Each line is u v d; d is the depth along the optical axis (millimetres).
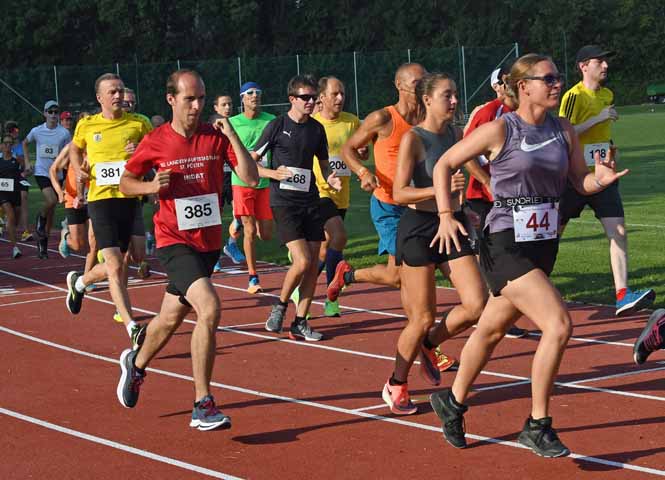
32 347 10367
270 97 51031
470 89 52688
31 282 15109
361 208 23109
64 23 58812
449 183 6066
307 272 10188
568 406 7500
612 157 6129
